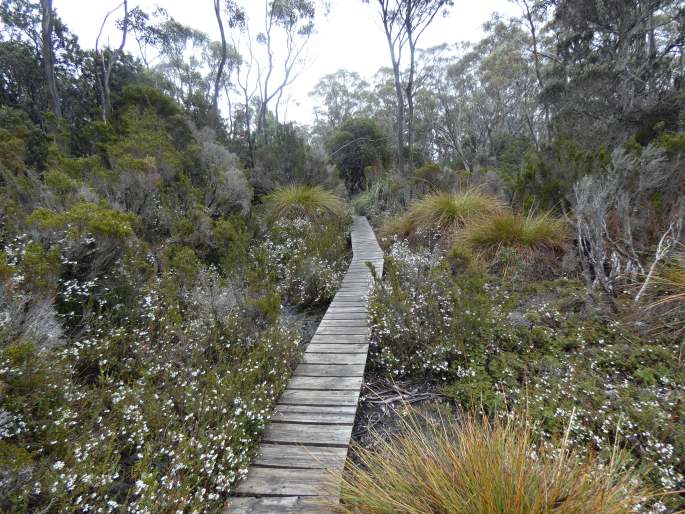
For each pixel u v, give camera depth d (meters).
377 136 22.58
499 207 7.18
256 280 3.97
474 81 27.23
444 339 3.48
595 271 4.48
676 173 5.16
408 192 10.88
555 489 1.61
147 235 4.95
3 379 1.94
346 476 2.03
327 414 2.68
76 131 8.05
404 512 1.67
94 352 2.70
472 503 1.59
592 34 12.80
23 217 3.59
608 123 10.27
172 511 1.71
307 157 12.58
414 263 5.23
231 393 2.52
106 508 1.70
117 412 2.22
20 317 2.37
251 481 2.09
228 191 6.84
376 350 3.88
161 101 8.64
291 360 3.42
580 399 2.66
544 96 13.16
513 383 2.94
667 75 11.03
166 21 16.16
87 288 3.18
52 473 1.63
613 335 3.51
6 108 8.51
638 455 2.28
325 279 5.68
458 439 2.18
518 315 4.07
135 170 5.05
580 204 4.74
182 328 3.31
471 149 30.20
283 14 18.66
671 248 4.08
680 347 3.16
